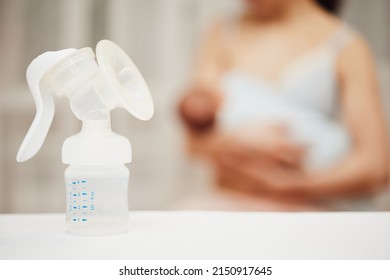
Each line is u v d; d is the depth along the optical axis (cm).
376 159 156
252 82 157
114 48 65
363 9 156
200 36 159
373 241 61
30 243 61
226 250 56
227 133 159
